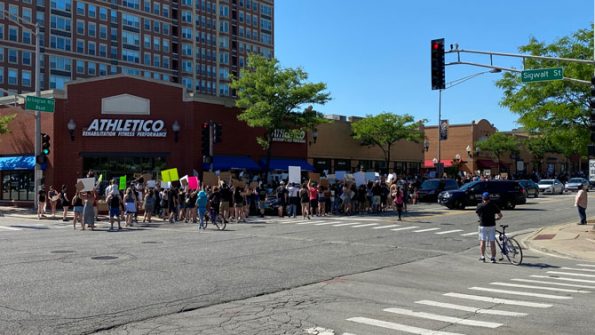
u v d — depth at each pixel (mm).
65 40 77312
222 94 97875
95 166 34875
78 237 19094
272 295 9711
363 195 30828
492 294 9891
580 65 24109
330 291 10117
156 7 88750
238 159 38344
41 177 31531
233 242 17500
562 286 10805
